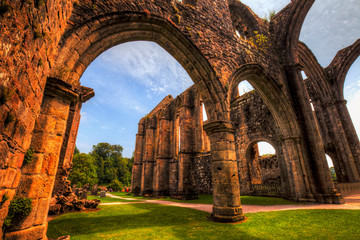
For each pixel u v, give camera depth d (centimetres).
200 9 1003
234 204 689
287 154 1193
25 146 318
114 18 632
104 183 5734
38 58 319
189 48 867
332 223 573
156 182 2178
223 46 1014
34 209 353
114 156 6719
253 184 1512
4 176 244
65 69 480
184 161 1989
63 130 445
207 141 2258
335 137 1991
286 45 1420
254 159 1634
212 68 891
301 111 1237
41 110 413
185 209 980
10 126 241
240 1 1480
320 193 1043
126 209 1005
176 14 860
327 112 2117
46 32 340
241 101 1761
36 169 372
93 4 600
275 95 1230
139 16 706
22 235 320
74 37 530
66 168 1002
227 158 744
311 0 1358
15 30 228
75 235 507
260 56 1235
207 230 557
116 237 492
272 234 500
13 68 230
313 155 1123
